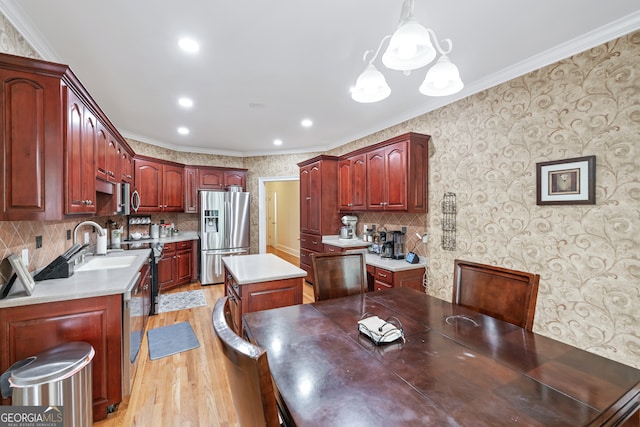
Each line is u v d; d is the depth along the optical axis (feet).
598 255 6.24
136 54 7.06
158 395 6.58
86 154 6.33
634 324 5.74
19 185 4.92
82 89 5.81
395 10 5.56
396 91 9.32
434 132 10.28
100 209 9.18
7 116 4.84
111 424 5.66
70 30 6.09
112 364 5.86
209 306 12.54
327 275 6.67
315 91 9.36
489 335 4.27
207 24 5.96
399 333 4.12
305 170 16.12
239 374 2.35
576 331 6.58
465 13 5.62
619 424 2.75
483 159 8.64
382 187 11.28
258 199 18.88
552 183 6.98
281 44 6.70
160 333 9.78
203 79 8.45
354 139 14.96
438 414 2.58
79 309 5.55
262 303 7.06
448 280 9.73
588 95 6.39
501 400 2.78
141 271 8.35
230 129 13.69
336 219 14.97
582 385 3.02
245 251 17.04
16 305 5.08
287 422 2.69
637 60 5.70
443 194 9.93
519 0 5.27
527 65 7.45
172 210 15.66
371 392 2.90
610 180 6.07
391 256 11.28
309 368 3.35
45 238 6.95
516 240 7.80
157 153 15.87
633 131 5.76
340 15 5.71
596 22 5.91
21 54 5.82
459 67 7.79
